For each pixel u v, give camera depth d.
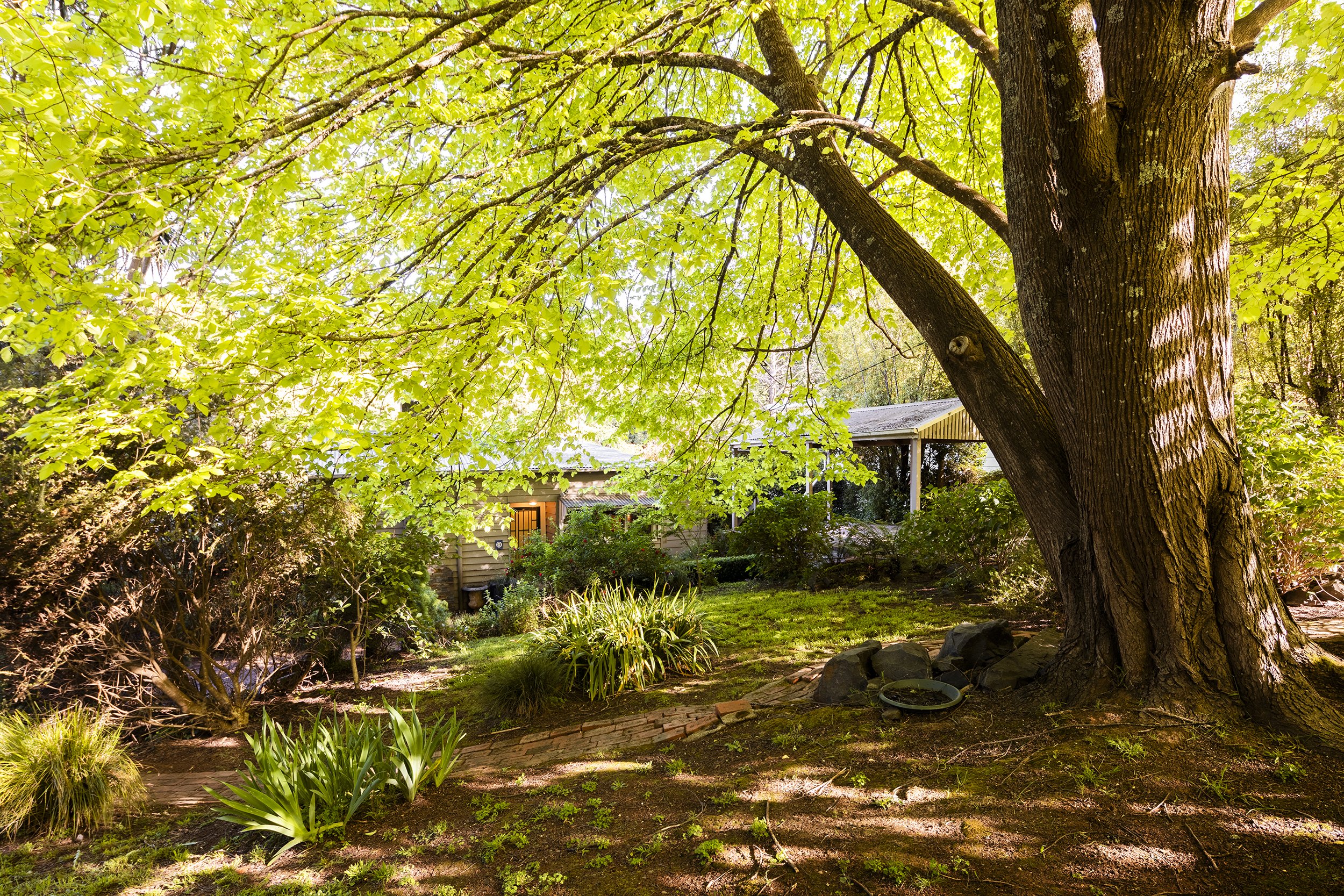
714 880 2.71
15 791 4.58
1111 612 3.41
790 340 7.90
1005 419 3.97
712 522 16.45
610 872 2.94
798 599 10.07
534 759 4.83
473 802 4.03
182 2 3.20
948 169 7.62
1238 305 6.27
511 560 13.42
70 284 3.07
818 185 5.07
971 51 7.02
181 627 7.04
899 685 4.32
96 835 4.58
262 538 7.14
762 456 8.09
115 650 6.54
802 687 5.37
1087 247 3.26
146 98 3.88
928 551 9.80
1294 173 5.32
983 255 7.51
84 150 2.79
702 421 8.04
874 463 20.70
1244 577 3.12
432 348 3.95
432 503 8.26
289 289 4.05
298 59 4.05
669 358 7.89
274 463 3.92
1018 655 4.30
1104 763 2.89
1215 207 3.16
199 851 4.06
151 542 6.60
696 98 7.65
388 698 7.87
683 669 6.85
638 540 12.45
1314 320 10.14
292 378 3.63
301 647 8.48
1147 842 2.43
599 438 10.24
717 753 4.19
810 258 7.69
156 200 3.27
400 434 4.18
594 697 6.34
